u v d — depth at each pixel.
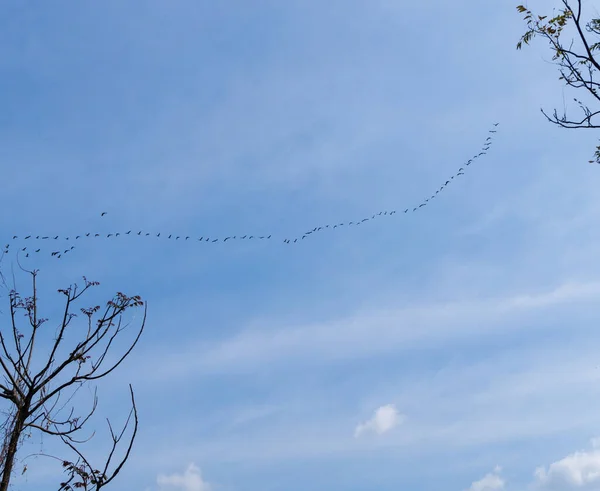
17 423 11.67
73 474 11.43
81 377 12.50
